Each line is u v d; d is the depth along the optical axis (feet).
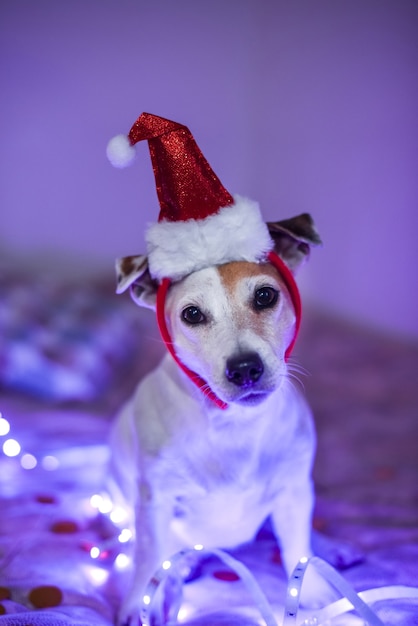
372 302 5.90
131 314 5.41
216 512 2.42
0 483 3.22
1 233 6.22
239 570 2.22
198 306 2.30
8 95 6.00
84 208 6.25
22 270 6.25
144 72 6.09
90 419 3.93
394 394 4.33
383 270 5.82
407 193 5.68
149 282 2.52
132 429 2.53
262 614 2.13
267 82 6.11
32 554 2.64
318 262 6.12
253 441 2.33
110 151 2.32
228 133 6.23
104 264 6.33
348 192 5.96
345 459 3.46
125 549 2.68
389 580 2.45
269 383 2.19
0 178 6.12
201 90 6.16
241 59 6.11
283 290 2.38
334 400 4.25
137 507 2.43
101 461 3.43
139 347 5.07
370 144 5.82
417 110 5.60
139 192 6.23
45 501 3.05
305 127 6.09
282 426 2.35
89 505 3.04
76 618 2.25
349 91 5.87
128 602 2.33
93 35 6.00
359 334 5.63
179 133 2.36
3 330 4.62
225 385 2.17
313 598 2.37
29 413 4.01
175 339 2.36
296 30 5.95
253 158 6.26
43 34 5.95
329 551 2.59
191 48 6.09
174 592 2.38
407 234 5.69
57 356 4.45
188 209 2.38
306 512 2.45
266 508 2.44
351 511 2.98
